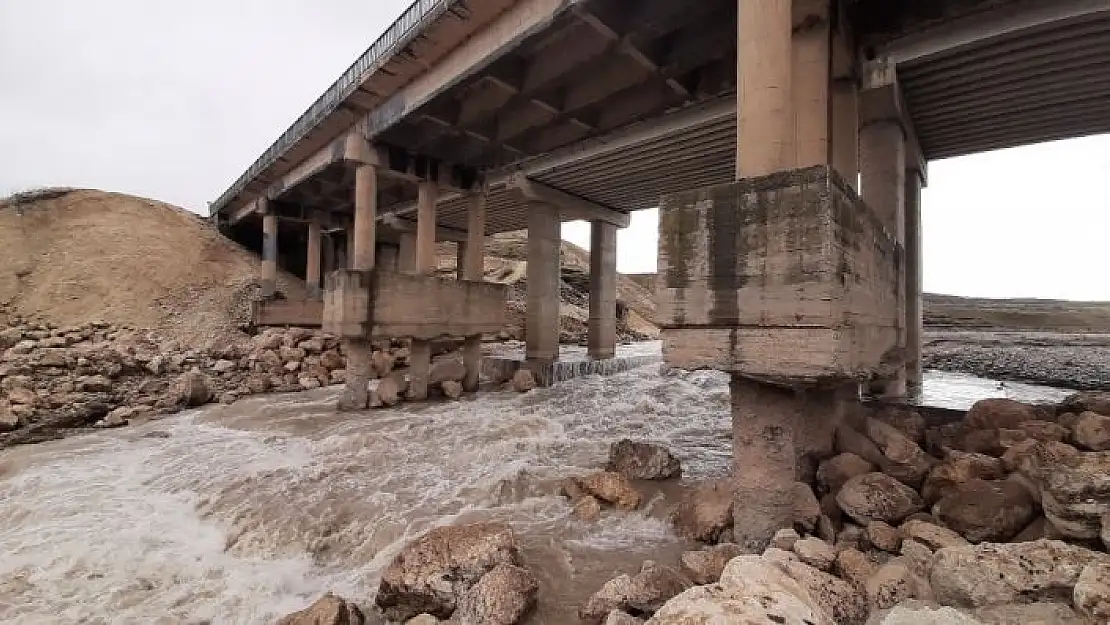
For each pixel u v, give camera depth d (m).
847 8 9.95
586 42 12.12
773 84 6.07
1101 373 16.61
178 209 34.38
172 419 15.45
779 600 3.59
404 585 5.64
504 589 5.19
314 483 9.56
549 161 18.36
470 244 19.38
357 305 14.63
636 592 4.92
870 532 5.42
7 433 13.99
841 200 5.34
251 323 24.89
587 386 18.25
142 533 8.07
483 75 12.82
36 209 29.72
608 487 8.23
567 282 45.53
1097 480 4.38
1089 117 13.27
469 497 8.74
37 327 23.39
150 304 26.05
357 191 16.41
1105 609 3.24
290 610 6.05
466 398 16.80
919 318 15.34
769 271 5.42
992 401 7.70
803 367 5.18
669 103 14.32
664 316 6.19
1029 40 9.78
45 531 8.15
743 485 6.12
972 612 3.65
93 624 5.89
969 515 5.18
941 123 13.78
